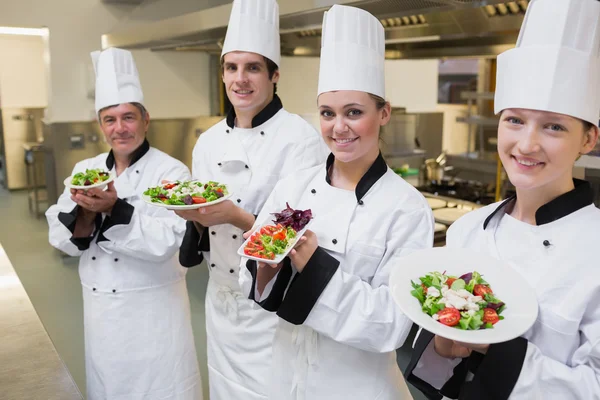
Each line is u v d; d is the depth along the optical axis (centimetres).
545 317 92
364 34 114
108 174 175
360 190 122
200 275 425
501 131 93
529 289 89
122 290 192
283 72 574
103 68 188
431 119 604
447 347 104
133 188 195
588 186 96
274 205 137
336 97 114
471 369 97
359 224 121
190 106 555
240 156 165
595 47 87
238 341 169
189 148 553
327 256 111
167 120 535
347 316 111
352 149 116
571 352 92
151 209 194
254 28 155
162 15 287
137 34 326
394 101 627
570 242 93
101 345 195
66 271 435
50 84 491
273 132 166
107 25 503
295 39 320
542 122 87
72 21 489
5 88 736
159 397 201
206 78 558
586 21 85
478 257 98
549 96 85
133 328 194
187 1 254
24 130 752
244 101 160
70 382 118
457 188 393
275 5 162
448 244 114
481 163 451
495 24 211
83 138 504
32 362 126
